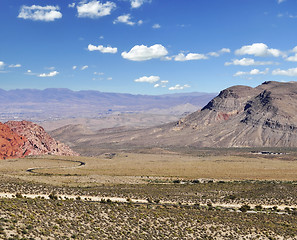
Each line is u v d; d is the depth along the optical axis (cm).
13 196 6981
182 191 10756
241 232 5856
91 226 4978
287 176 17438
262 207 8738
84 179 13188
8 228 3969
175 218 6272
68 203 6088
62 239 4166
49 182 11206
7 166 18625
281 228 6316
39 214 4875
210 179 15738
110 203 7231
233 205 8950
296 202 9362
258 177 16925
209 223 6216
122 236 4838
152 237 5047
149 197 9244
